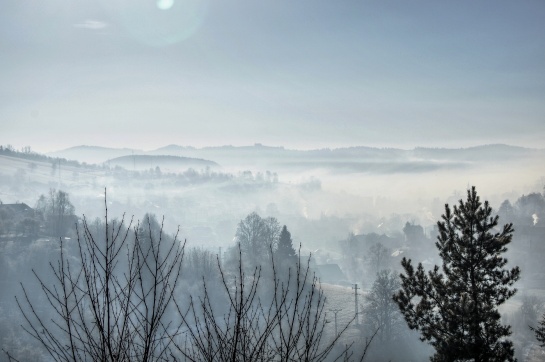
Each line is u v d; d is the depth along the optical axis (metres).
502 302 21.67
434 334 21.56
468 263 21.69
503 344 20.81
